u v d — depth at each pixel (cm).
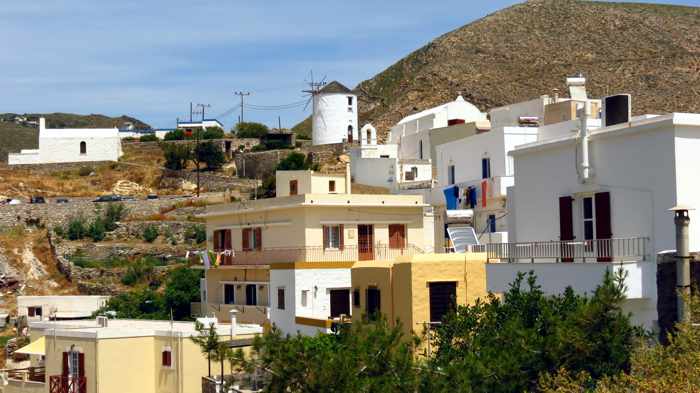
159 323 5862
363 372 2973
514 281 3462
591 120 6419
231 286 7200
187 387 4844
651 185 3288
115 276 9606
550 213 3781
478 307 3284
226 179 13350
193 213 11412
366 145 10644
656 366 2630
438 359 3072
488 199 6462
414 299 4128
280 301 6353
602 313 2886
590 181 3556
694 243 3188
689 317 2798
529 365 2884
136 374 4938
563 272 3388
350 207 6562
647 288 3200
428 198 7488
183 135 15712
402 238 6719
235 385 4312
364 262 4641
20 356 6562
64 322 6066
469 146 7162
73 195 13262
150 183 13750
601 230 3506
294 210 6556
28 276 9975
